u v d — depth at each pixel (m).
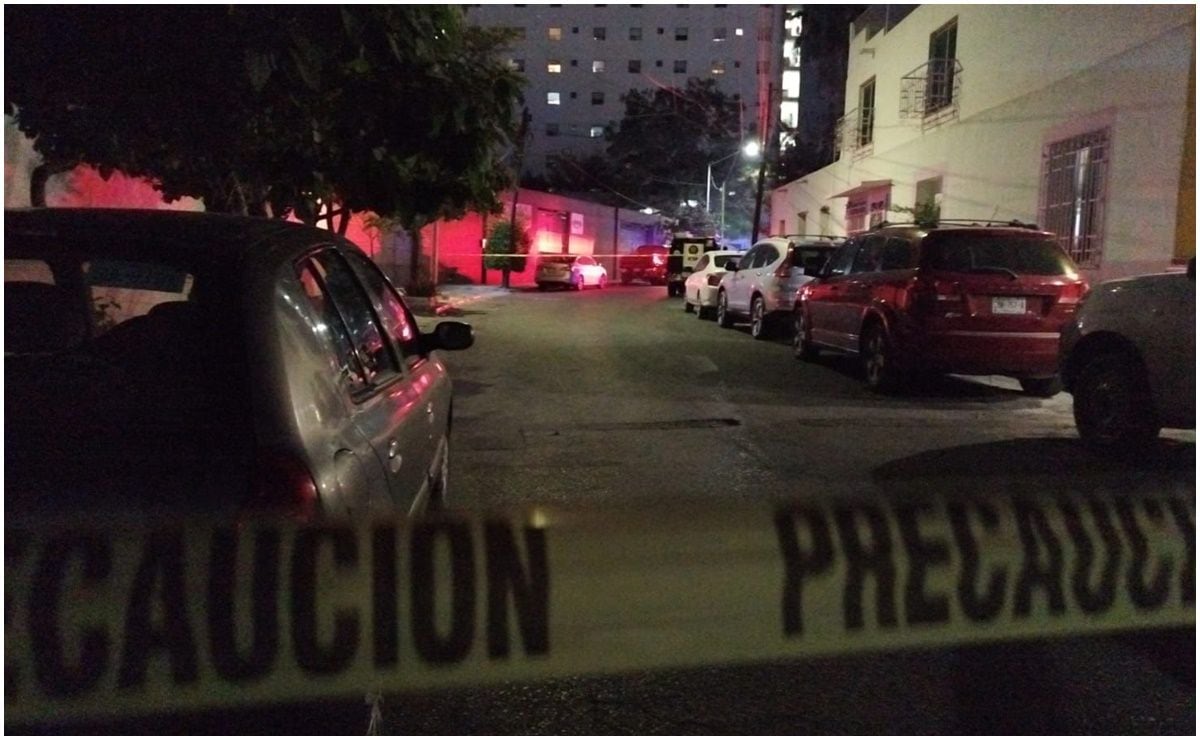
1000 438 8.16
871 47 24.73
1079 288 9.59
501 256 34.66
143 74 6.36
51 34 5.95
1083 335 7.33
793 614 3.08
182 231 3.08
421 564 2.67
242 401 2.49
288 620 2.33
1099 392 7.32
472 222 36.16
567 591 2.82
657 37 79.06
